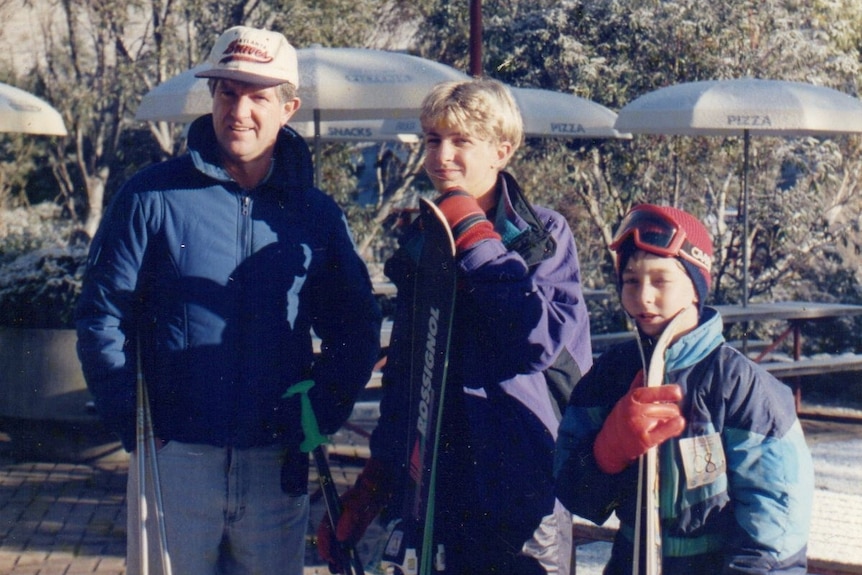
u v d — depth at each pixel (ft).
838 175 42.91
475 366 8.78
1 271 24.71
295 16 50.21
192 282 9.84
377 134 34.91
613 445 7.49
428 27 52.90
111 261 9.81
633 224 7.74
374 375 22.76
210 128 10.11
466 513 8.74
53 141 57.36
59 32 57.21
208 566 10.07
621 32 42.04
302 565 10.73
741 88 27.40
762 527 7.31
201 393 9.84
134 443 9.86
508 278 8.43
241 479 10.00
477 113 8.94
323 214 10.50
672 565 7.59
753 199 41.22
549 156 42.52
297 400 10.25
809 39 42.73
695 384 7.58
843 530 10.85
